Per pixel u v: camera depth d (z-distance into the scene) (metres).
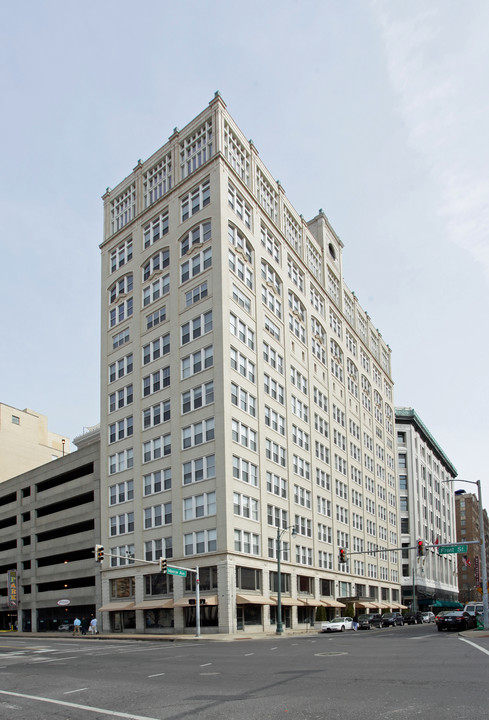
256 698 13.00
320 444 71.31
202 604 45.88
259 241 61.31
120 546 57.09
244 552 49.44
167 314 57.62
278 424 60.00
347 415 83.00
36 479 73.44
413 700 11.92
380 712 10.90
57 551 66.88
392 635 39.50
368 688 13.72
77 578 64.19
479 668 16.64
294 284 69.88
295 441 63.97
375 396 100.06
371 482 90.75
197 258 55.78
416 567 105.88
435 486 131.00
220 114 58.06
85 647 35.62
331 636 42.97
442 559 127.69
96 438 83.81
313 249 79.25
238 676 17.16
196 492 50.22
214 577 47.41
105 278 67.12
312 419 69.25
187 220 57.81
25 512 74.31
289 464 61.03
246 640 39.38
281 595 54.88
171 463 53.19
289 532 58.81
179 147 61.44
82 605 62.91
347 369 86.19
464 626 41.88
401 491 111.06
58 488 69.06
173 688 15.30
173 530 51.38
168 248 59.47
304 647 29.08
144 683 16.64
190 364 53.81
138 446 57.38
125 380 61.03
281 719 10.66
